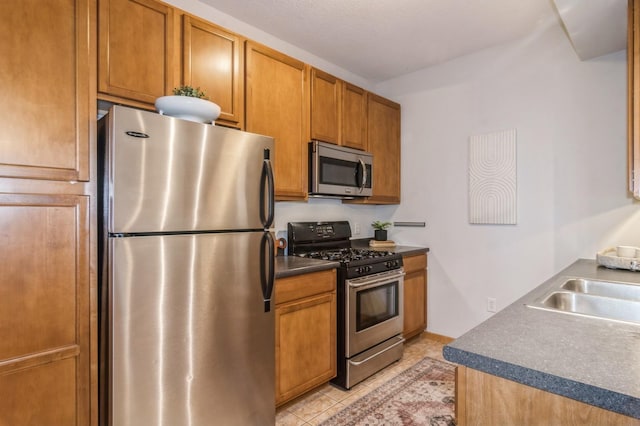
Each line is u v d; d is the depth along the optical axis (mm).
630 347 892
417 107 3391
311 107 2598
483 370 843
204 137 1586
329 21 2496
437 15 2406
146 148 1418
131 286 1387
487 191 2943
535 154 2713
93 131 1441
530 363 803
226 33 2057
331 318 2373
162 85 1783
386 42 2803
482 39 2760
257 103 2221
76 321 1376
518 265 2811
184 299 1525
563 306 1489
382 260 2662
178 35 1850
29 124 1291
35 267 1292
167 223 1473
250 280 1757
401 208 3514
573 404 753
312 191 2576
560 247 2609
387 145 3328
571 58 2547
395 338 2809
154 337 1447
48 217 1323
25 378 1269
